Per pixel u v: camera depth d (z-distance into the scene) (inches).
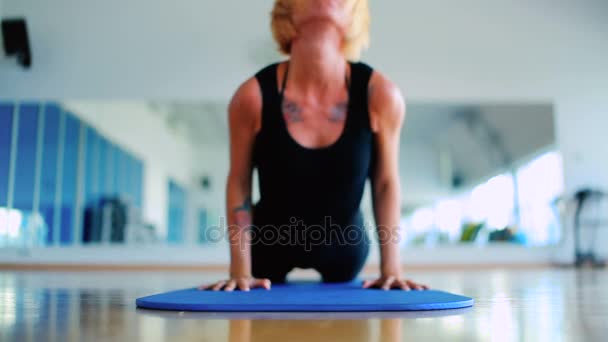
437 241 226.1
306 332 30.0
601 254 227.5
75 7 231.8
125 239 220.4
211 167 225.6
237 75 230.7
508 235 226.5
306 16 57.4
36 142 225.8
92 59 229.9
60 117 227.3
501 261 224.5
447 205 228.1
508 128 233.9
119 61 230.2
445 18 236.7
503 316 38.7
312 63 58.0
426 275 139.9
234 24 232.7
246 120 60.1
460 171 230.1
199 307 41.1
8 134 225.5
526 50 237.8
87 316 38.5
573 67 237.8
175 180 224.5
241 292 52.8
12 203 221.6
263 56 231.3
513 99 235.5
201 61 231.1
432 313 40.4
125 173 225.1
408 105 232.8
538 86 236.5
